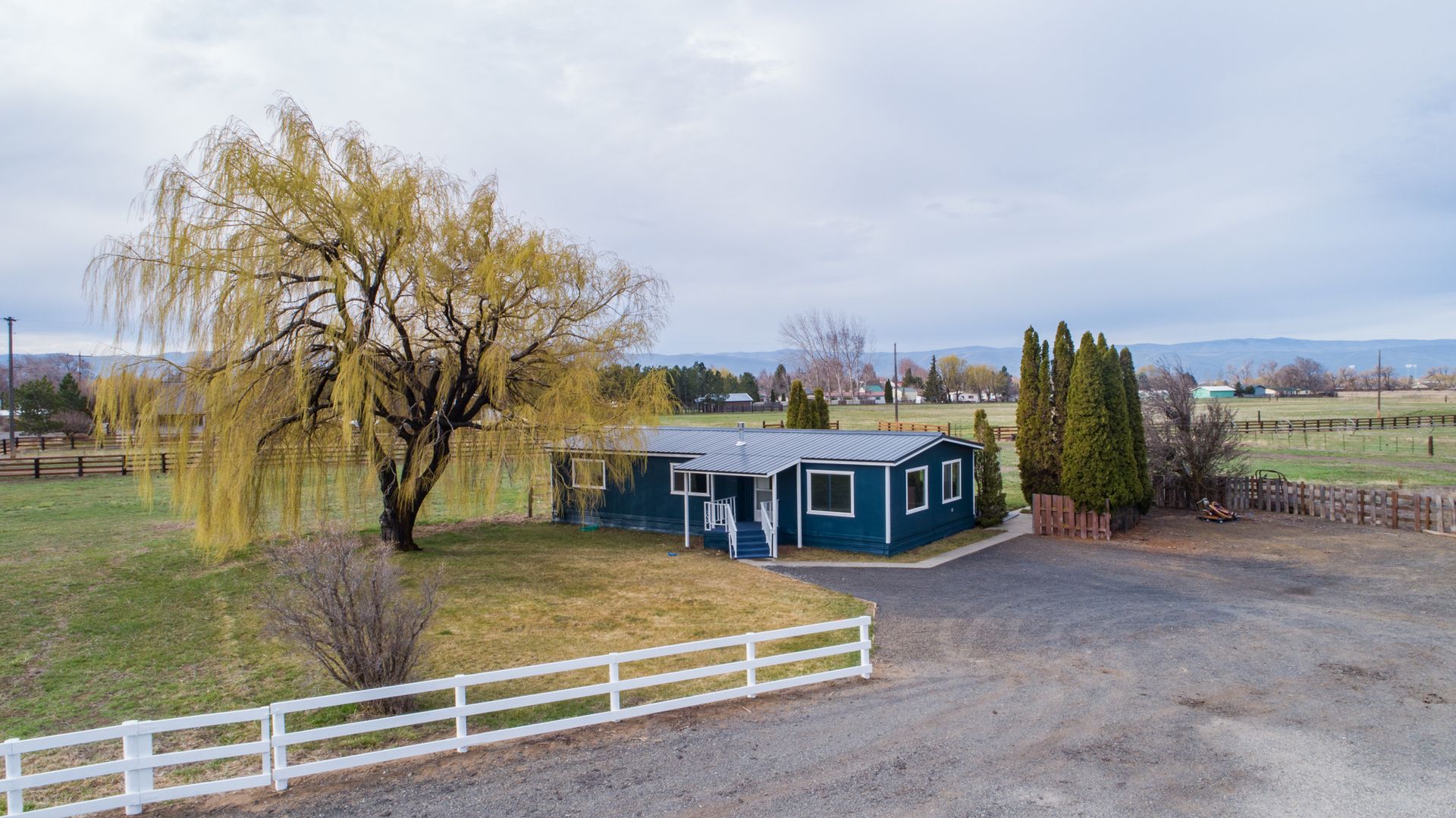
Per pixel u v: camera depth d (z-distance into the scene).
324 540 11.24
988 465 25.33
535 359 20.36
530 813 7.40
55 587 16.67
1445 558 19.09
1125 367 25.58
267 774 7.98
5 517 25.58
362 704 10.33
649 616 14.86
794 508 22.30
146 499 17.55
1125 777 7.93
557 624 14.37
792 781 7.96
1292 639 12.69
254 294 16.44
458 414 20.33
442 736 9.44
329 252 17.36
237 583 17.14
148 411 16.97
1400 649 12.10
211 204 16.66
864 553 20.97
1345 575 17.48
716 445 24.72
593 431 20.58
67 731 9.76
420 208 18.61
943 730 9.18
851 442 23.38
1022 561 19.77
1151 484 26.03
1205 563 19.09
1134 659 11.77
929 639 13.02
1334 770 8.03
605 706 10.40
